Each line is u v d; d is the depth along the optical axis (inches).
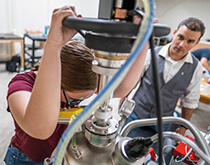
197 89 49.4
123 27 8.4
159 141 8.2
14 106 15.8
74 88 18.4
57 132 25.0
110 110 12.4
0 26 153.9
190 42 44.3
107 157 12.0
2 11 150.8
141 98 51.3
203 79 72.4
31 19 165.0
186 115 53.3
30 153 26.6
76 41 18.8
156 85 7.9
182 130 47.9
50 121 12.3
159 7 187.2
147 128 48.6
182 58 47.9
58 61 12.1
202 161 17.4
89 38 10.0
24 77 22.1
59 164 10.0
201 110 94.7
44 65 11.8
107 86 6.8
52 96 12.0
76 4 170.7
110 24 8.5
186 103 52.0
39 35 127.8
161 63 48.9
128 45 9.2
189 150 23.8
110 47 9.3
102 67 10.1
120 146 12.0
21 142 26.7
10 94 18.1
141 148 11.2
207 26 167.3
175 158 24.9
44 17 169.3
